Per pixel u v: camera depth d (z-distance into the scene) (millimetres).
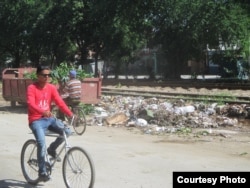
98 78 18047
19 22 48125
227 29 38406
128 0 41656
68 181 7152
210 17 38594
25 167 7844
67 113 7258
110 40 44625
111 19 43000
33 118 7125
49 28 47219
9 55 61656
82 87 17594
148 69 47375
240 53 39969
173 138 12141
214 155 9781
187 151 10250
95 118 15859
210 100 19531
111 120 15016
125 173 8297
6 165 9086
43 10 46438
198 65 52938
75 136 12531
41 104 7082
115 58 47500
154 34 43188
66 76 16688
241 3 37344
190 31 39500
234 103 18719
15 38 49531
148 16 42219
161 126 14461
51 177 8109
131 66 57750
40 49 50500
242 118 16281
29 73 19406
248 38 39094
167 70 44719
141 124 14531
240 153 10000
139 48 47406
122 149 10547
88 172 6852
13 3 47500
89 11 44500
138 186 7453
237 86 29203
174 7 39969
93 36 46656
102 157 9672
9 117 16922
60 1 44938
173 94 23766
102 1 42344
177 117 15102
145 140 11844
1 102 23688
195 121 14758
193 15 39219
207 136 12453
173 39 41656
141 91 26281
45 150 7145
